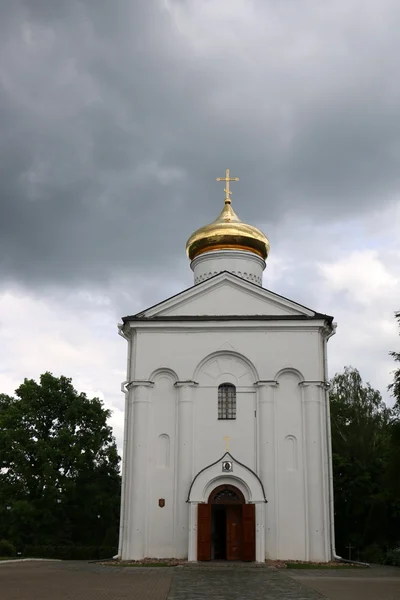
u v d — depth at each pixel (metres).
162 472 33.16
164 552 31.94
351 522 46.94
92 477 53.66
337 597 18.42
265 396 33.69
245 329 34.84
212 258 41.59
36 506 49.97
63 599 17.72
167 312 35.91
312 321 34.62
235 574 25.75
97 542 54.34
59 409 54.50
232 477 31.59
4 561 33.69
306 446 32.94
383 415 59.19
